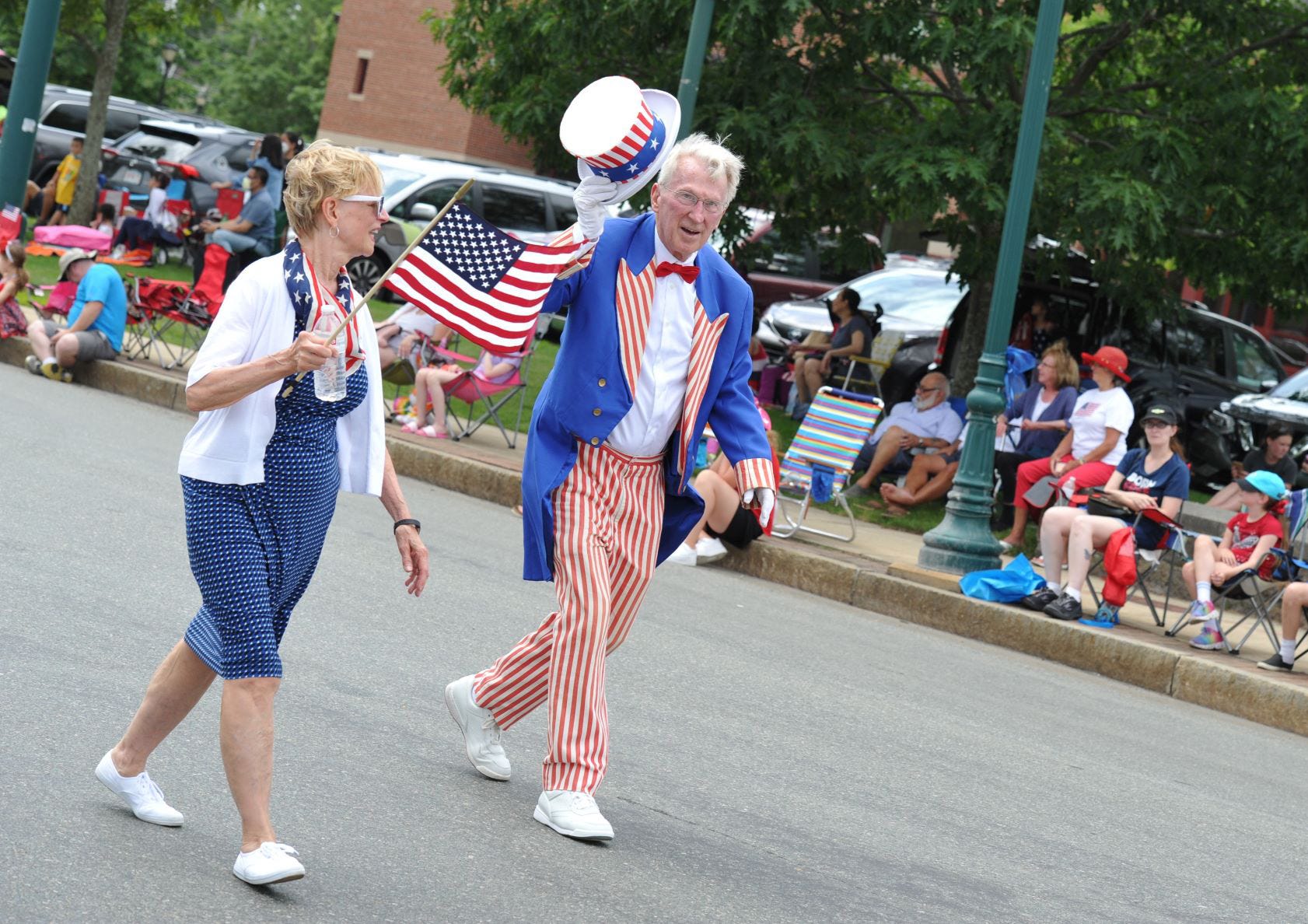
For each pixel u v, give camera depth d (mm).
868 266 19859
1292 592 11273
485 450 15562
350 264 24734
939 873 5883
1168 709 10617
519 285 5363
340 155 4582
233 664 4516
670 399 5738
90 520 9562
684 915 4938
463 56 19891
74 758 5402
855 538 14273
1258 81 17812
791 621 11133
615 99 5391
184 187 26531
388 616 8609
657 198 5672
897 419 16500
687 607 10867
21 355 17594
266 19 63344
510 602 9609
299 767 5766
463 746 6453
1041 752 8375
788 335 22547
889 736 8070
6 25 52938
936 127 16828
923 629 12062
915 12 17062
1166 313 19156
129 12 30703
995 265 18312
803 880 5512
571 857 5305
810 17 17438
